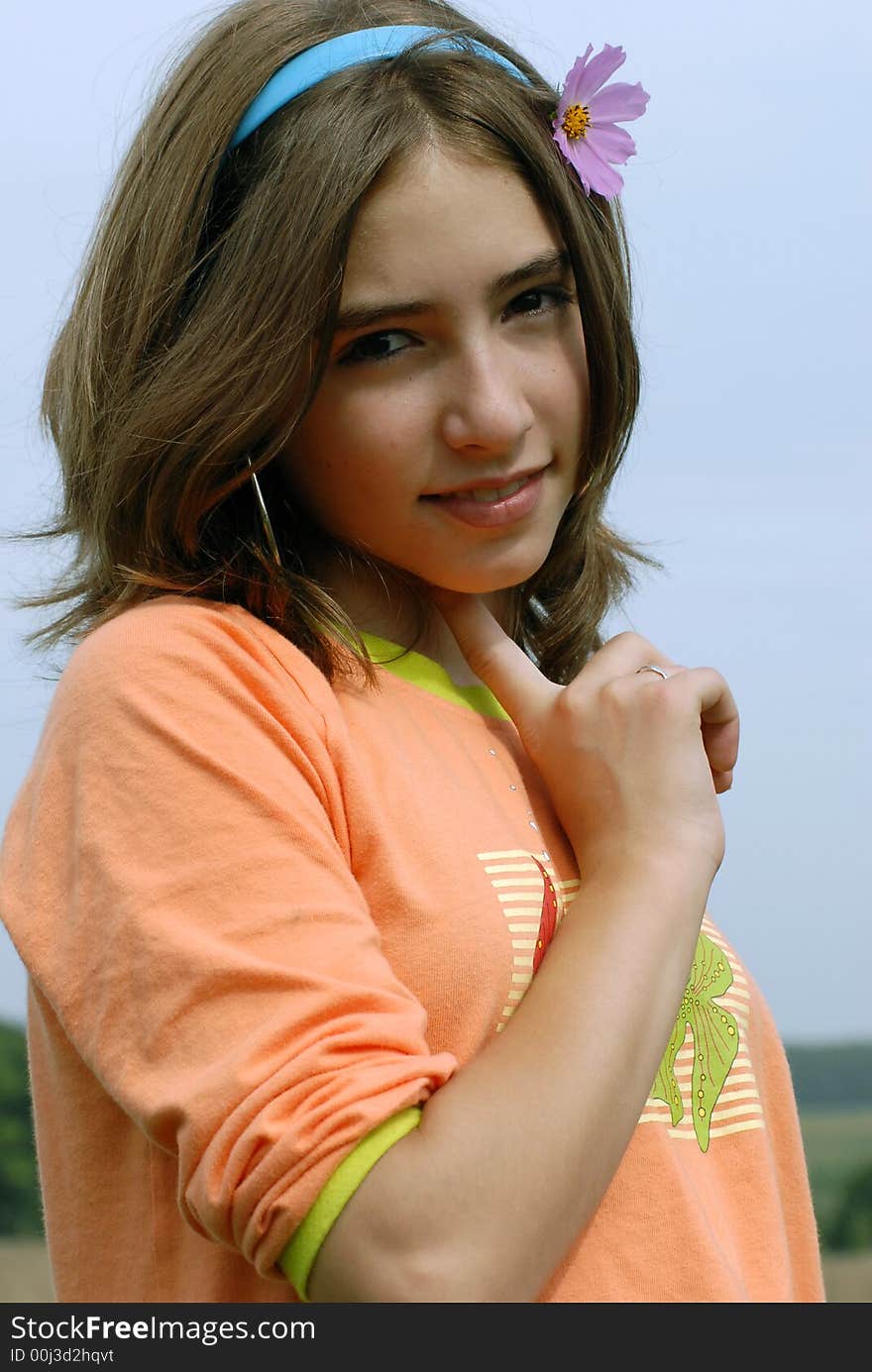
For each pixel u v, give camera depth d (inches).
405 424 61.3
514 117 62.7
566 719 62.2
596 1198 49.6
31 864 54.9
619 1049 51.1
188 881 51.4
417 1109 49.1
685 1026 63.3
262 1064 47.7
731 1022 65.1
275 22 64.9
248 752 54.0
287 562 66.1
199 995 49.3
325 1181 46.2
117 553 64.4
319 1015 48.4
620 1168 57.9
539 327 64.4
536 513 64.8
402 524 63.1
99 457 66.7
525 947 57.1
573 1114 49.0
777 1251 62.1
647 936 54.6
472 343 61.1
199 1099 47.6
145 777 53.2
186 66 66.3
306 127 60.9
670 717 60.6
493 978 55.9
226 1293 53.8
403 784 58.9
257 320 60.6
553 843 61.8
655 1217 57.6
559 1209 48.1
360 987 49.3
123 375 65.1
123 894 51.6
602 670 63.9
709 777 60.1
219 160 63.6
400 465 61.7
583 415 66.6
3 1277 225.1
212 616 58.6
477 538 63.6
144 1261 56.0
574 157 65.2
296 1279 47.0
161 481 62.0
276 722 55.9
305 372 61.0
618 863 57.8
